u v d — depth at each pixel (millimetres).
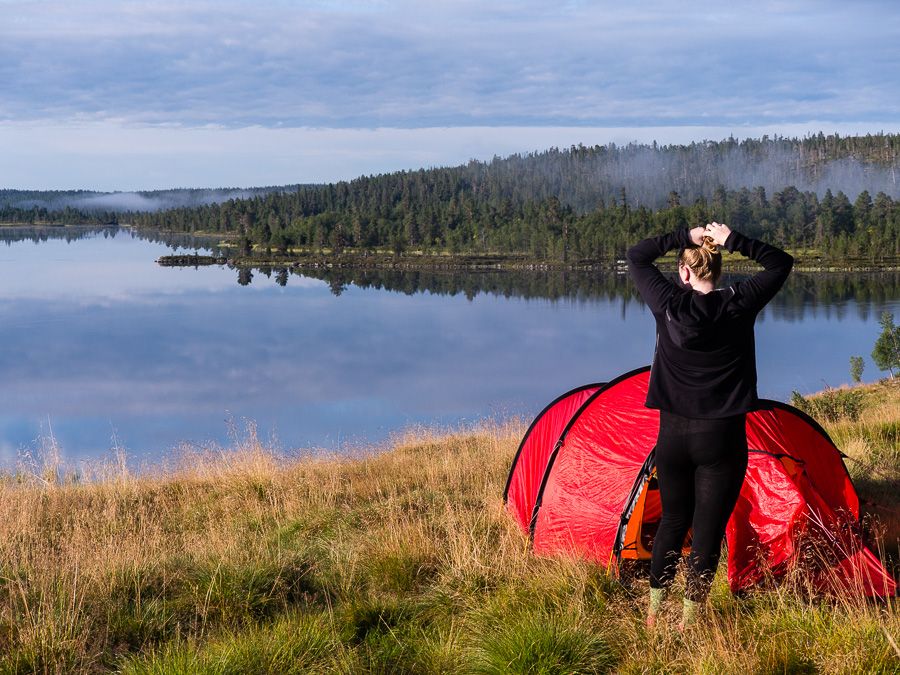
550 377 103188
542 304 179625
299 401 90062
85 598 4387
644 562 4805
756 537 4477
